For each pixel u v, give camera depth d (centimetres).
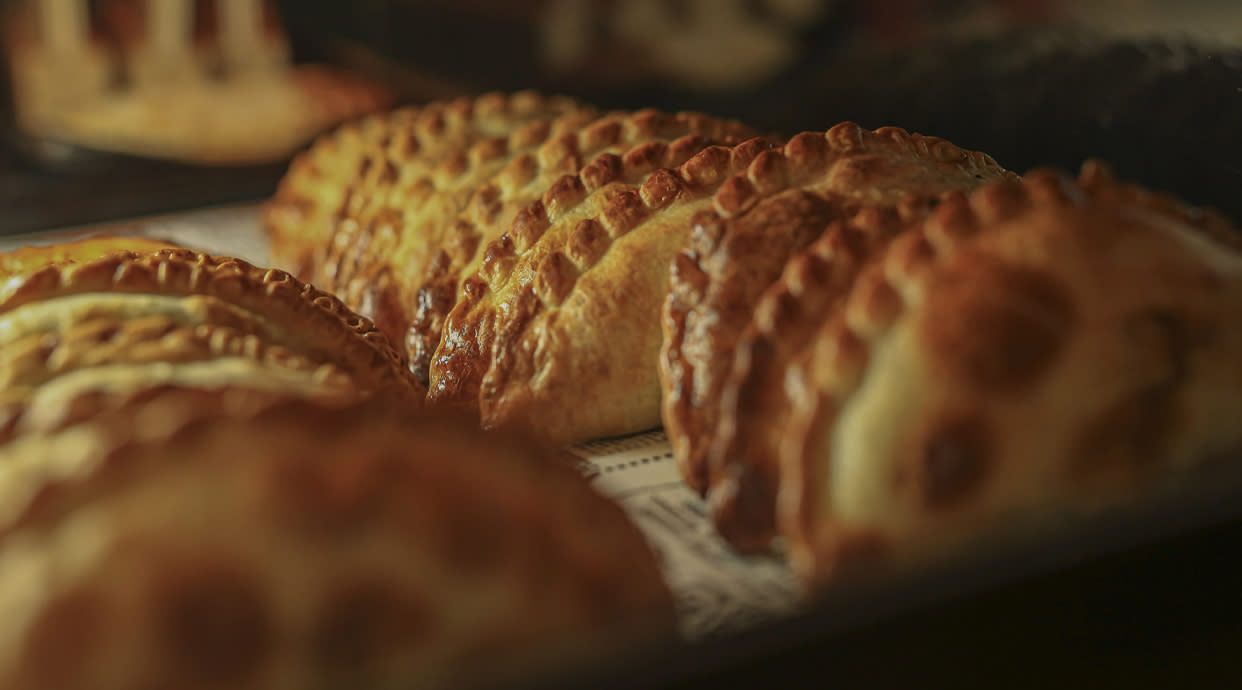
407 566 45
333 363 55
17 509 44
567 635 46
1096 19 88
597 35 130
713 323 53
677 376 54
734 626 47
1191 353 48
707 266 54
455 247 66
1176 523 48
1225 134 64
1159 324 48
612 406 59
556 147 67
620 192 60
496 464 47
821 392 48
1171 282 49
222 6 119
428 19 125
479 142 74
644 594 47
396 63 125
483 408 60
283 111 105
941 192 55
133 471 44
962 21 102
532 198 66
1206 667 49
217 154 99
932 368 47
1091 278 48
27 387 50
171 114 104
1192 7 85
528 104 79
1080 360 48
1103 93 69
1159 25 83
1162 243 49
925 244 49
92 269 54
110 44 114
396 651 45
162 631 43
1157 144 66
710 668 46
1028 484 48
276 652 44
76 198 88
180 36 117
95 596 43
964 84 76
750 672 46
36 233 81
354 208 74
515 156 71
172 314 53
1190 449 49
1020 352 47
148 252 58
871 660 46
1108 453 48
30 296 53
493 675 45
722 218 55
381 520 45
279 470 44
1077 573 47
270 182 93
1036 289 48
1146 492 48
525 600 46
